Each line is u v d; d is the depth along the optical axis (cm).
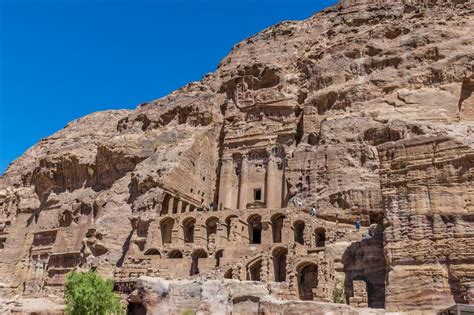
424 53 6519
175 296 3697
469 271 3419
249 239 5697
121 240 6606
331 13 8769
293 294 4141
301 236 5372
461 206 3612
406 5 7775
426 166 3834
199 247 5403
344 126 6331
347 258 4556
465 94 6188
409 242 3712
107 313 3594
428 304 3459
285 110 7556
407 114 6091
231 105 8131
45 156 9281
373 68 6888
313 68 7556
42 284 7719
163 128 8325
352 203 5528
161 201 6538
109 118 10694
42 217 8819
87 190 8425
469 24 6688
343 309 3228
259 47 9012
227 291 3675
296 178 6359
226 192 7431
